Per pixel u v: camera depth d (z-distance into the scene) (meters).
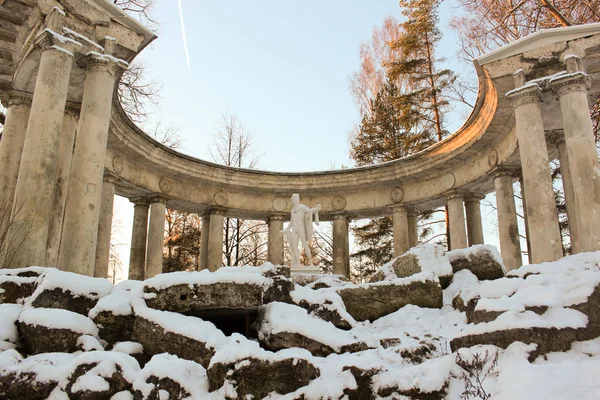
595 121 21.31
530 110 14.96
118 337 8.14
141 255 22.61
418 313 10.33
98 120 13.38
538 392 5.07
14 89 15.34
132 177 21.33
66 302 8.48
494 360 6.04
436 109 31.55
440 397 5.86
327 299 9.84
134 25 15.22
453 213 22.66
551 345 6.10
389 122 36.28
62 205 15.41
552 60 15.16
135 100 25.25
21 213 11.28
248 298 8.91
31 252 11.18
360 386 6.16
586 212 13.47
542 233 14.11
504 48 15.62
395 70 32.72
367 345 8.19
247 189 25.75
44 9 13.31
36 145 11.84
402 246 24.39
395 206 25.03
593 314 6.46
